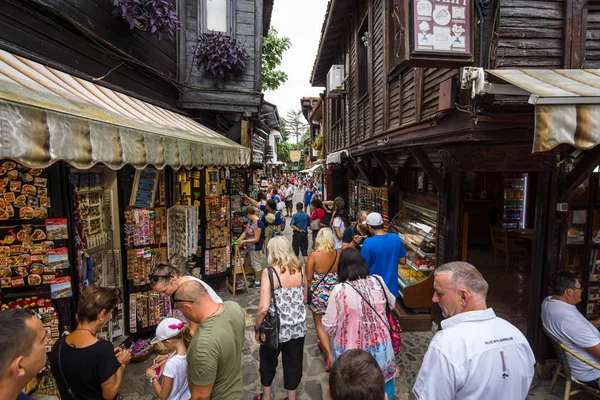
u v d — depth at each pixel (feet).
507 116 8.96
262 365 9.88
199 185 18.71
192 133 13.67
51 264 9.03
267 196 48.06
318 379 11.84
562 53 9.44
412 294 15.60
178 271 9.61
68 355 6.48
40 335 4.54
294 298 9.53
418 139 13.89
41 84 7.32
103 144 6.48
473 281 5.57
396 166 22.91
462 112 10.03
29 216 8.81
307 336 15.02
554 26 9.41
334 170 45.75
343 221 21.79
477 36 8.97
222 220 19.60
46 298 9.21
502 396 4.98
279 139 96.27
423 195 17.74
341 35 32.78
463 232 14.25
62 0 10.59
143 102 15.24
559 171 11.27
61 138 5.40
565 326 9.67
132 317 13.46
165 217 14.48
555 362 11.81
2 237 8.74
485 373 4.95
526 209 28.04
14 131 4.61
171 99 19.16
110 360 6.61
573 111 6.45
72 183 10.28
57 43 10.35
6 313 4.43
